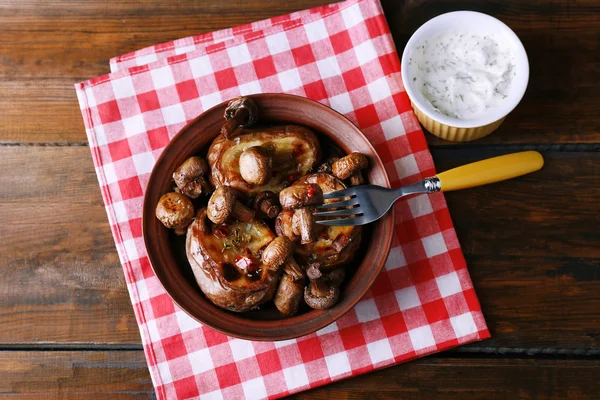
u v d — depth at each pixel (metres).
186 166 0.65
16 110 0.74
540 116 0.71
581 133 0.71
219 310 0.65
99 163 0.72
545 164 0.71
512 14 0.73
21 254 0.72
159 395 0.69
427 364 0.70
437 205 0.70
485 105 0.65
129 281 0.70
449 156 0.71
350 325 0.70
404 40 0.73
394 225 0.67
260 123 0.68
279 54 0.73
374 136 0.71
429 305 0.70
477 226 0.71
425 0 0.73
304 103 0.66
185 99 0.72
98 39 0.74
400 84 0.72
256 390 0.69
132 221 0.71
